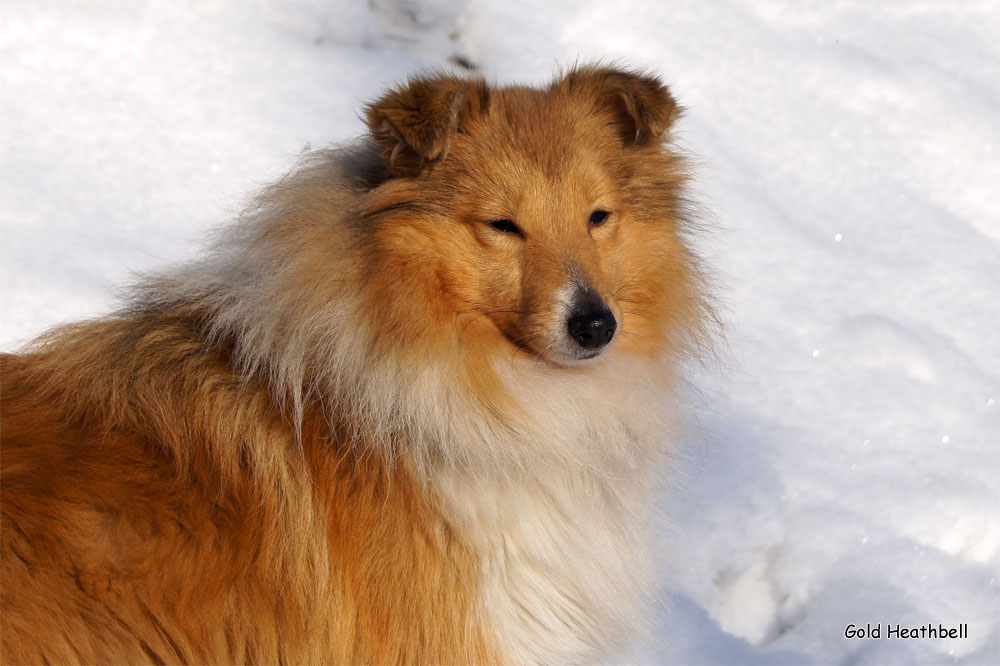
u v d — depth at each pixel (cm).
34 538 715
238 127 1481
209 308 827
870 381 1313
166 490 754
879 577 1109
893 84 1694
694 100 1633
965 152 1627
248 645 761
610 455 835
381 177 808
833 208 1535
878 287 1435
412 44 1650
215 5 1617
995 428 1272
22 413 782
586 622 830
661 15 1730
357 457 771
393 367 758
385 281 760
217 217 1326
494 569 782
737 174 1548
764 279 1423
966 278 1463
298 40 1614
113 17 1570
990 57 1767
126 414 782
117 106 1484
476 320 781
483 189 770
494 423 781
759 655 1038
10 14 1535
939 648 1044
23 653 699
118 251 1322
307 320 770
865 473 1206
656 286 839
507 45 1655
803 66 1700
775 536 1141
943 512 1173
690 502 1156
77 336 838
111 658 721
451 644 771
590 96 830
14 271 1287
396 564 766
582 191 784
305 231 782
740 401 1271
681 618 1066
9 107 1459
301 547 772
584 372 821
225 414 783
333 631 773
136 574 729
